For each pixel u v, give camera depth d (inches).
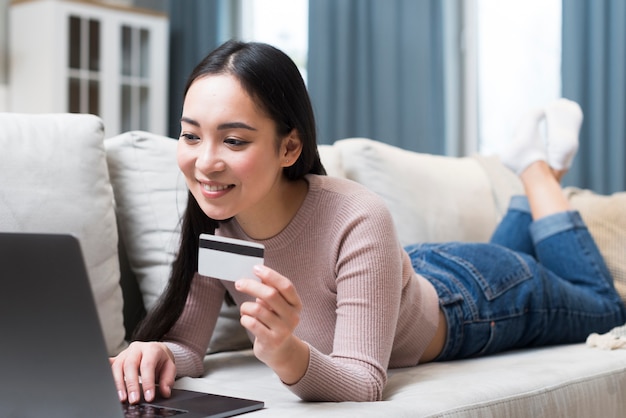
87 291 34.5
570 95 131.5
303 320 54.5
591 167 129.4
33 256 34.9
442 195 90.0
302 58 187.8
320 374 44.7
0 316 36.8
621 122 126.9
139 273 65.9
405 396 48.7
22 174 55.6
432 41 159.0
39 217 55.5
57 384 36.9
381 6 164.4
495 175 96.1
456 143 159.3
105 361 35.7
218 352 67.4
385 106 164.2
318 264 52.3
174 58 199.5
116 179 65.9
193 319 57.5
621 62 126.8
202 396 46.3
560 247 80.0
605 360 62.2
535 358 64.5
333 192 52.1
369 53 166.7
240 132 45.3
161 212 65.6
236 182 45.8
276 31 191.6
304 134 49.1
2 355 37.4
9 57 175.8
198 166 45.6
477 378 53.9
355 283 49.0
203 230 54.5
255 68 45.9
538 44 148.6
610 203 89.4
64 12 167.2
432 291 63.4
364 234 49.8
